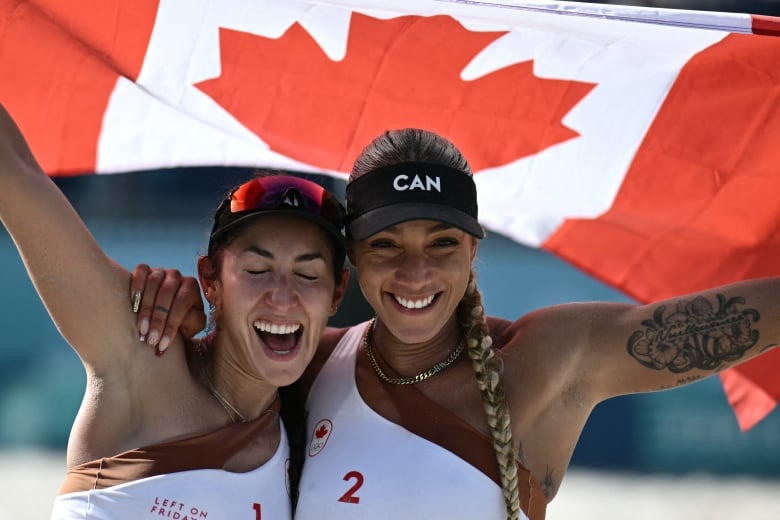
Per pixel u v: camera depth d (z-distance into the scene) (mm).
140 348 7938
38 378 22969
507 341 8609
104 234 24125
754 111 8859
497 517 7949
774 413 21656
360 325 9180
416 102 9453
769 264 9398
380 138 8273
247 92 9352
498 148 9617
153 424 7867
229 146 9633
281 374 8117
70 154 9211
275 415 8445
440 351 8438
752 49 8492
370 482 7984
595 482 21469
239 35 9062
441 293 8141
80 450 7855
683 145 9172
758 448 21656
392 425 8219
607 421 22266
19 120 8984
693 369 8250
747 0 16938
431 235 8000
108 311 7824
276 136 9586
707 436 21875
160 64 9102
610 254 10023
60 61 8961
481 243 22625
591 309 8516
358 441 8219
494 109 9422
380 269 8102
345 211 8398
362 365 8664
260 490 7992
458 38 8922
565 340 8391
